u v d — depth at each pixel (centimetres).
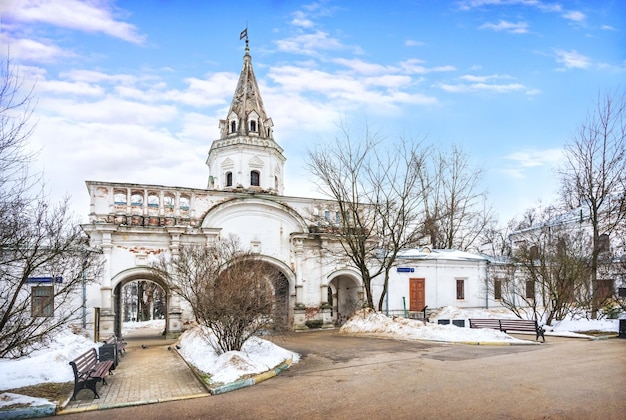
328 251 2903
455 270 3300
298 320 2892
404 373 1192
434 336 1953
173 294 2644
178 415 880
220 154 3347
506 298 3247
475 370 1194
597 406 823
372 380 1120
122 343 1897
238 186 3238
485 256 3525
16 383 1164
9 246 1029
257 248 2881
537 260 2819
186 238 2689
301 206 3094
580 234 2748
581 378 1056
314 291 3014
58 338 1833
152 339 2742
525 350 1566
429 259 3222
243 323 1435
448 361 1355
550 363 1268
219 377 1149
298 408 889
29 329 1316
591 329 2173
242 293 1441
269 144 3338
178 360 1656
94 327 2241
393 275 3155
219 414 874
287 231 2981
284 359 1446
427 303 3195
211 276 1603
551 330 2223
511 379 1065
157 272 2452
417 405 872
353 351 1670
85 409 939
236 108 3472
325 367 1347
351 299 3262
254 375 1169
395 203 2741
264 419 830
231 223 2833
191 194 2778
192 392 1070
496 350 1581
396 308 3125
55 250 1105
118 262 2562
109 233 2525
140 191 2680
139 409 937
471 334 1891
